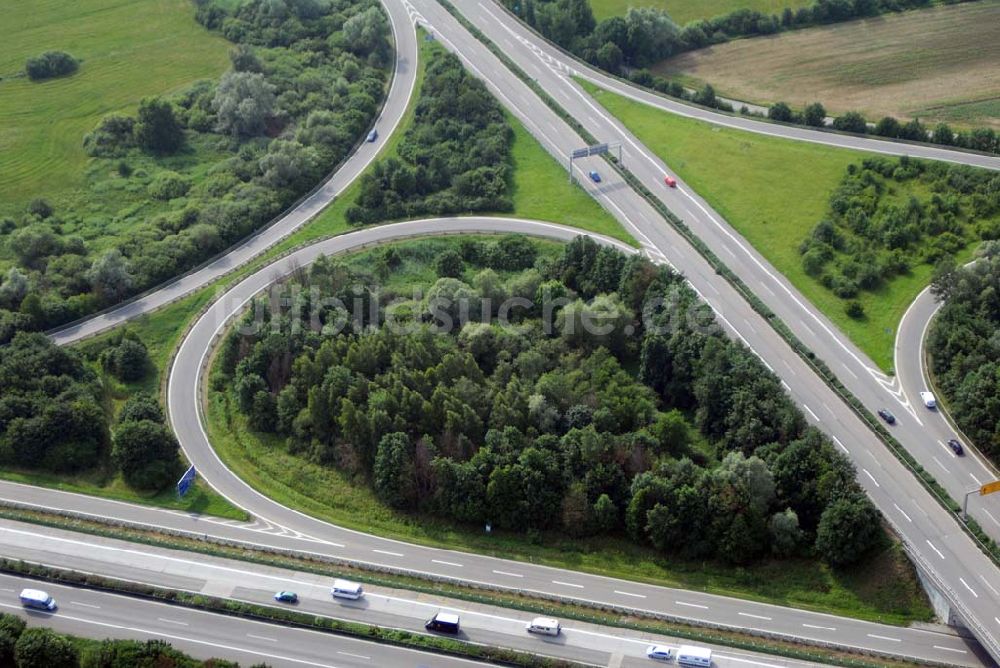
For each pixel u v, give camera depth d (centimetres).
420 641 19838
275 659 19700
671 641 19900
